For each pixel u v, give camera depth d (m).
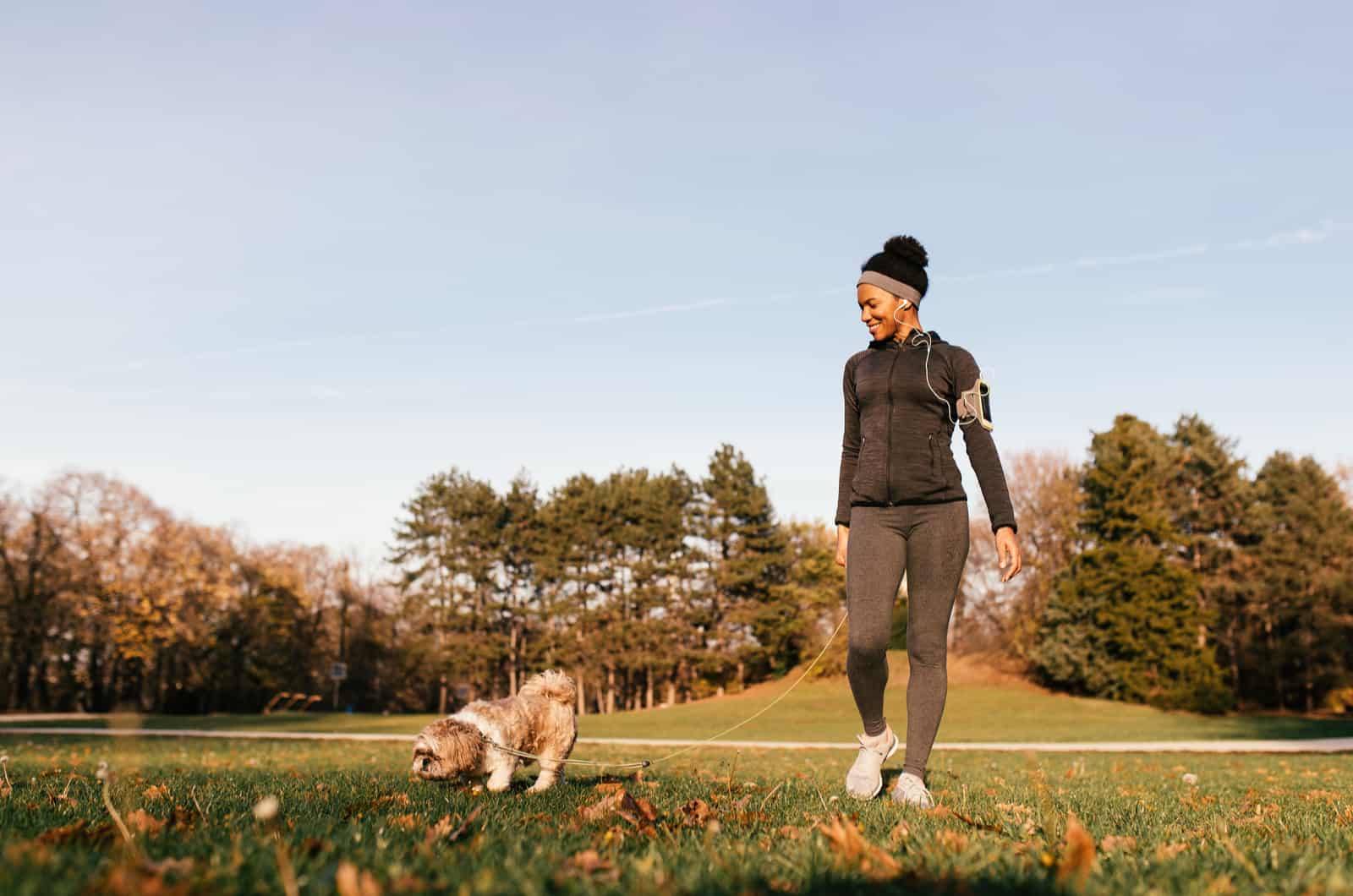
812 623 50.53
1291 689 46.94
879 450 4.52
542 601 56.78
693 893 2.07
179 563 47.28
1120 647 40.22
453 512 58.34
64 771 6.97
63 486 45.09
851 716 33.50
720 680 54.41
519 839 2.79
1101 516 42.31
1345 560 44.50
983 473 4.50
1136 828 3.62
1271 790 6.53
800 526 53.81
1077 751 14.93
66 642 46.94
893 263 4.64
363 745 16.56
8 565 44.50
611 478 58.34
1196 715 35.25
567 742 5.30
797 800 4.58
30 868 1.96
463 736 4.84
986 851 2.65
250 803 4.04
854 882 2.22
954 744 17.52
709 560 52.75
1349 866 2.52
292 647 58.12
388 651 64.94
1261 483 47.69
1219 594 46.50
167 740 18.02
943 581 4.47
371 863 2.36
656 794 4.63
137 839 2.59
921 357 4.54
